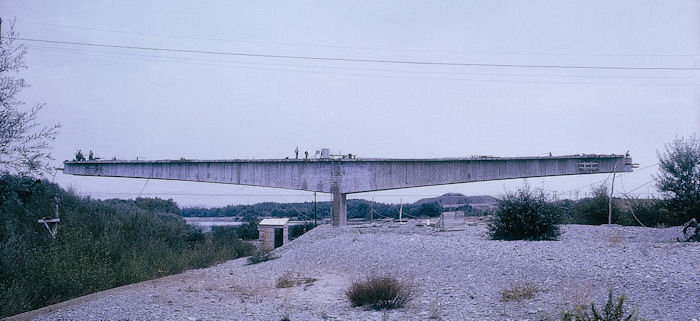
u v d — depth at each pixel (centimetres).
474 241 2122
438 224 3447
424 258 1755
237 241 3862
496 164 4412
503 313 958
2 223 2273
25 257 1881
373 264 1820
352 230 3291
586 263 1348
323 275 1748
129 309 1180
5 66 1175
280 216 10319
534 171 4425
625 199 3400
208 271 2262
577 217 3341
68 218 2748
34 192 1319
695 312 835
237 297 1372
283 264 2172
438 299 1160
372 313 1082
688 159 2844
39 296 1647
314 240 3030
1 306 1432
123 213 3491
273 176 4362
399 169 4338
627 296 994
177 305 1235
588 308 920
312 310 1152
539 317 895
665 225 2945
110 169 4506
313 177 4306
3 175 1188
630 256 1404
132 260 2175
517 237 2322
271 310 1159
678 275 1104
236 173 4406
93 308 1209
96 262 2069
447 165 4384
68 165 4531
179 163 4453
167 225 3488
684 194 2814
